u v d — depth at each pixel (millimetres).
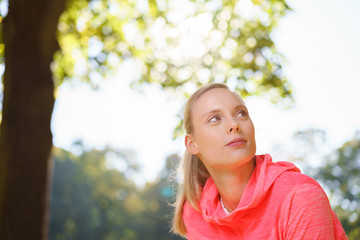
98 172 49312
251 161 1694
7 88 5914
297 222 1474
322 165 31344
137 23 10211
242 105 1652
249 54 9781
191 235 1892
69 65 10031
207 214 1769
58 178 47875
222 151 1622
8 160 5578
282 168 1587
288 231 1500
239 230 1658
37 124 5820
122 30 10211
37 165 5707
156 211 48219
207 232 1800
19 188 5508
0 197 5461
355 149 31438
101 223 47906
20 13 6012
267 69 9773
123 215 48938
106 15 9938
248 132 1634
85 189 48281
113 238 48188
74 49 10016
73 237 46906
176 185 2311
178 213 1987
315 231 1447
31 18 6008
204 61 10055
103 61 10133
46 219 5719
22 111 5777
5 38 6102
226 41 9969
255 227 1578
